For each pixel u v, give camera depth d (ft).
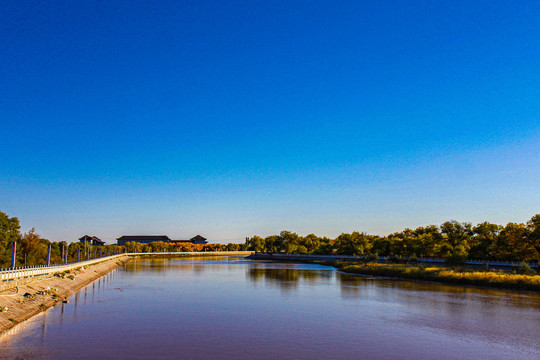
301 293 251.80
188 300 222.89
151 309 192.75
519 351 124.16
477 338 138.51
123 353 120.16
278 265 596.70
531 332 146.82
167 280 344.69
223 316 176.35
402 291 257.34
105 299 224.94
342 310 190.60
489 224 470.80
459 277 296.51
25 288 200.03
